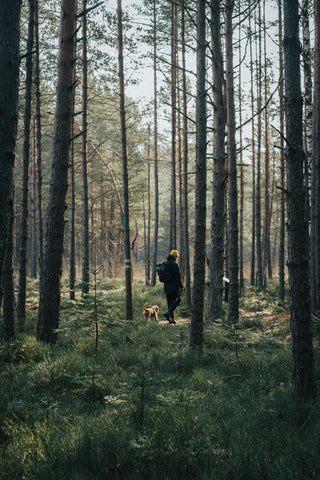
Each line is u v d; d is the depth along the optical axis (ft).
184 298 50.42
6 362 19.40
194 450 10.25
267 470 9.45
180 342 24.88
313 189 30.81
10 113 8.64
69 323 21.30
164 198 159.43
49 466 9.70
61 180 24.91
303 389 13.99
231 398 14.79
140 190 98.84
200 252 22.41
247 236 111.86
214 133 32.42
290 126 14.08
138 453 10.11
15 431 11.74
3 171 8.51
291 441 10.75
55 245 24.77
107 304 21.59
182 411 12.28
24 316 31.63
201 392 16.05
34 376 16.69
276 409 13.34
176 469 9.71
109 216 123.65
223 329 22.93
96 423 12.00
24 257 31.27
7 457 10.30
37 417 12.92
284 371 17.65
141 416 12.33
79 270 112.06
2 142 8.50
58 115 24.90
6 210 8.59
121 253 114.32
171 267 35.81
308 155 35.27
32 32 27.58
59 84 24.85
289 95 14.15
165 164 90.79
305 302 14.10
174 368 19.77
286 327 30.78
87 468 9.83
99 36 40.96
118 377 17.56
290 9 14.10
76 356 19.39
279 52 51.75
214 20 29.22
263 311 45.93
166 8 48.01
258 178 65.51
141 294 59.11
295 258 14.10
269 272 95.50
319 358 18.71
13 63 8.71
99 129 82.69
